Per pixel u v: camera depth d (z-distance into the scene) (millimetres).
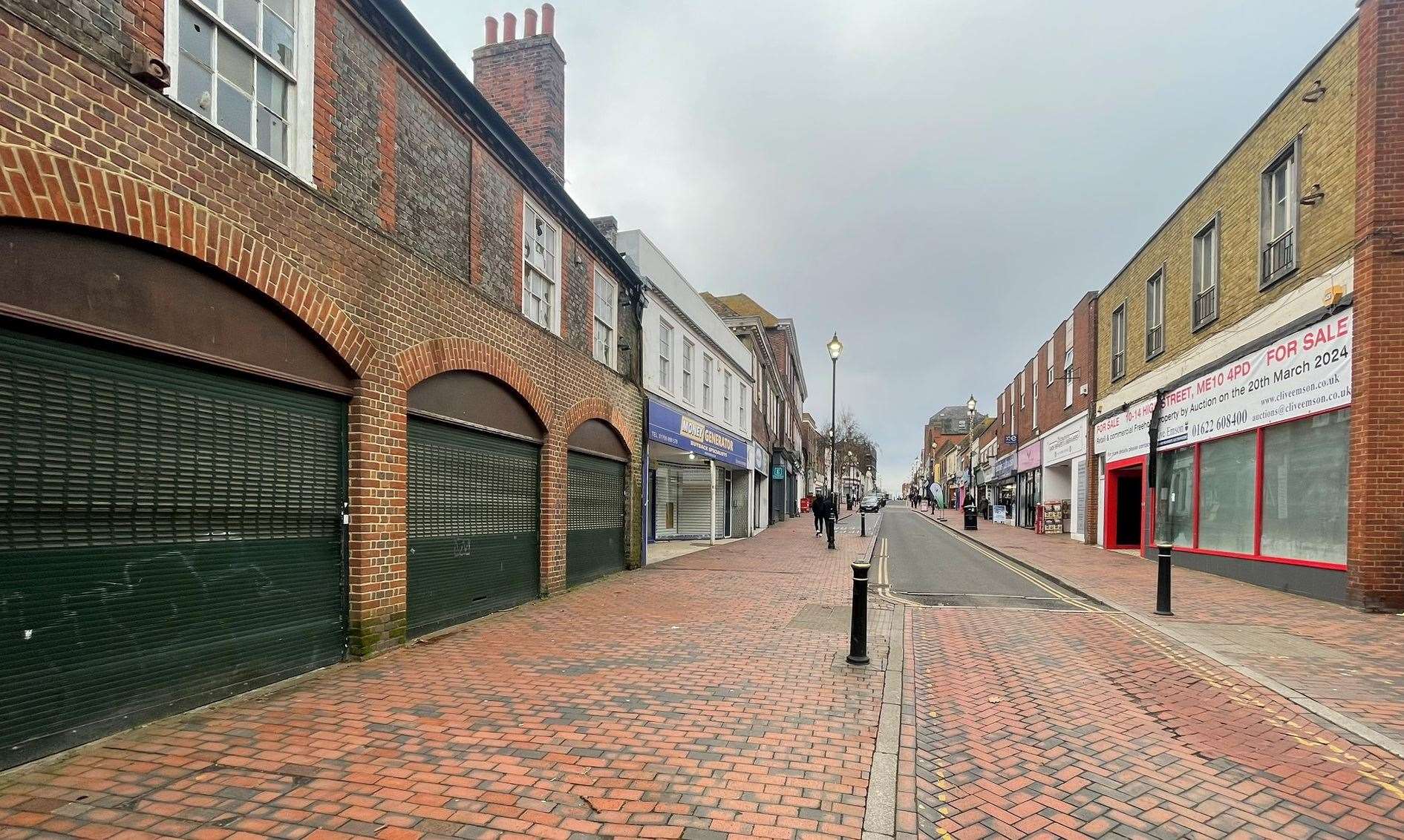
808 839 3162
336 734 4309
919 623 8703
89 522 4094
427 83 7289
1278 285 11234
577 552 11281
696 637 7277
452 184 7820
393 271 6641
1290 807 3686
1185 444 14492
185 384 4691
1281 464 11102
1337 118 9750
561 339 10484
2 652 3654
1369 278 8930
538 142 11820
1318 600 9953
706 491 23344
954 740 4633
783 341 39781
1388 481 8844
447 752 4051
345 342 5953
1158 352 16391
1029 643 7508
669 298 16359
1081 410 22562
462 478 8031
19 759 3713
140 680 4375
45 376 3865
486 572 8516
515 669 5938
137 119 4203
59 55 3787
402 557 6695
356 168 6258
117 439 4250
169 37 4574
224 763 3834
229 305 4969
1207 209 13867
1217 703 5398
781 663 6242
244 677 5105
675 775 3812
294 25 5668
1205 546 13688
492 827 3189
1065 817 3566
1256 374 11734
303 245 5516
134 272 4305
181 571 4652
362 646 6113
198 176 4602
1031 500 31844
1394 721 4930
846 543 21156
